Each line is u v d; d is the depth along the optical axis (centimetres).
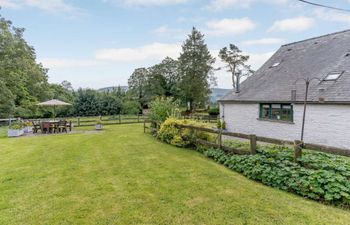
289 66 1240
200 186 466
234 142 735
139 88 4097
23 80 2400
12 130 1274
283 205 374
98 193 434
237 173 553
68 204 387
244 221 326
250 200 395
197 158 716
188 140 896
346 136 812
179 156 746
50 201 399
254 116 1219
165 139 1028
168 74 4038
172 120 1023
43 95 2700
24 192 441
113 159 710
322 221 321
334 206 368
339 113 833
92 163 662
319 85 941
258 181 493
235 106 1353
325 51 1131
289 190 434
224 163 631
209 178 516
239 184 475
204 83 3531
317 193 393
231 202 388
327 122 872
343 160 467
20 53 2206
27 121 1636
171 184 479
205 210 361
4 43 2064
